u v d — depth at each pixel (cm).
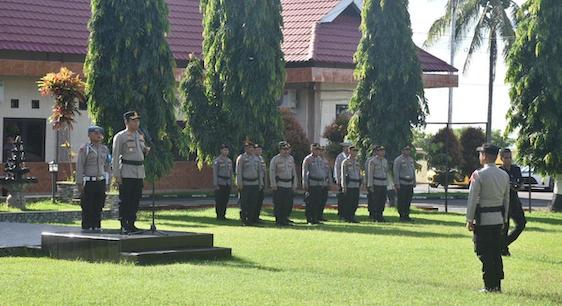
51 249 1742
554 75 3347
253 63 3300
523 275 1639
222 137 3322
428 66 4903
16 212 2620
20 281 1373
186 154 3169
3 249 1764
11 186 2798
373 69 3425
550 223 2853
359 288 1374
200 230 2359
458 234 2334
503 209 1465
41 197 3234
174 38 4497
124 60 3017
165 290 1305
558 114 3372
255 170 2684
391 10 3394
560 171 3391
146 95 3038
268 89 3312
